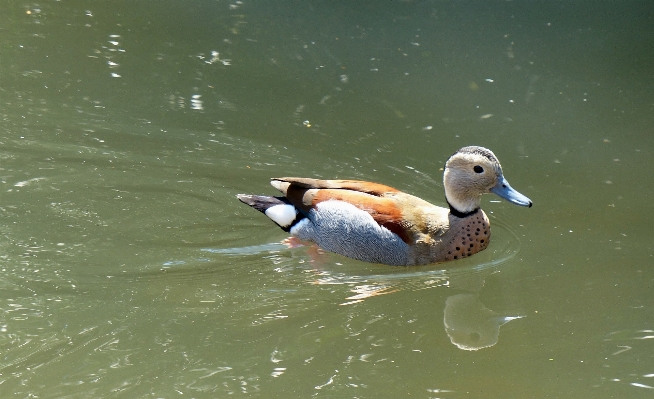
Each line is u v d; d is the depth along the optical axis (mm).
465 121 15547
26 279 10812
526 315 10539
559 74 17266
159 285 10906
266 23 18828
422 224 11898
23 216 12320
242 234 12453
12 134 14398
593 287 11141
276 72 16938
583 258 11906
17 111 15086
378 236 11812
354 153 14477
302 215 12516
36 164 13695
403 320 10344
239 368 9148
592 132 15352
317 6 19703
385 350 9648
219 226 12602
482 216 12164
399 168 14078
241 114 15516
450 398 8742
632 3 20219
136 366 9094
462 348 9719
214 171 13898
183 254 11742
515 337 10016
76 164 13773
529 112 15898
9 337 9539
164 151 14273
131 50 17484
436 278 11500
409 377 9125
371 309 10578
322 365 9281
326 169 13961
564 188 13719
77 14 18875
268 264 11688
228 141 14695
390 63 17422
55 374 8914
